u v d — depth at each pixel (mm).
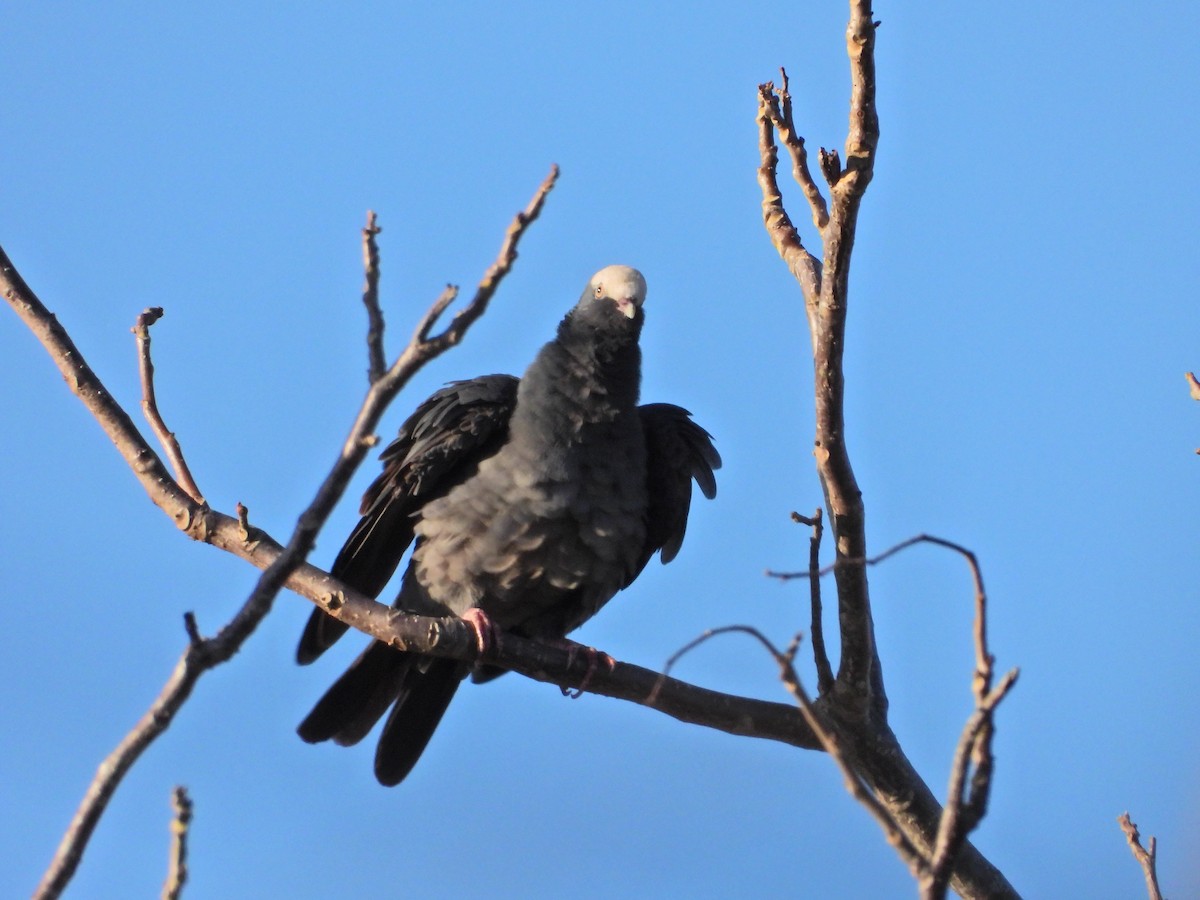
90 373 10961
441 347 6602
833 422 9898
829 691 10859
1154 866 8984
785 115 11141
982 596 6359
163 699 6520
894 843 6230
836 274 9555
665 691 11555
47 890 6172
